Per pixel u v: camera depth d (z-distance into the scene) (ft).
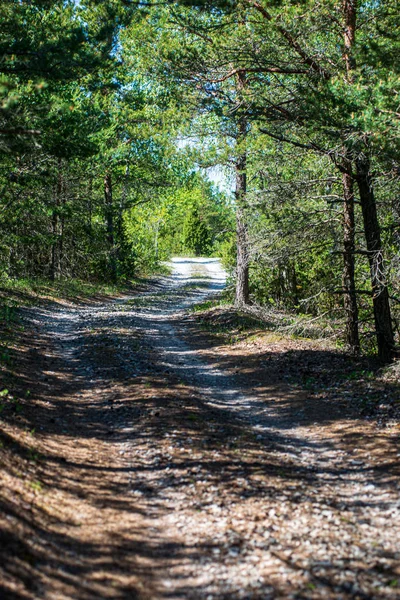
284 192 59.93
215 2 46.47
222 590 18.45
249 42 53.52
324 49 54.54
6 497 21.77
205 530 22.76
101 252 127.95
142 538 22.20
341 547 21.44
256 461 31.01
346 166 55.06
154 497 25.99
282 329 68.59
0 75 31.27
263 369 54.95
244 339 70.03
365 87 41.32
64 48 40.91
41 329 69.87
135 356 57.26
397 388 44.45
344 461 31.89
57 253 119.24
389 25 46.83
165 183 134.10
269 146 62.64
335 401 43.21
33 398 39.06
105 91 106.11
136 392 43.42
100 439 33.73
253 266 83.46
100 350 58.08
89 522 22.81
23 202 85.92
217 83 63.05
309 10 48.75
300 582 18.88
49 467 27.27
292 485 27.86
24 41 40.34
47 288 101.81
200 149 69.56
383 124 38.70
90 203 114.42
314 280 85.15
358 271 67.92
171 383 47.42
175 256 309.01
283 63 52.34
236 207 68.64
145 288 151.64
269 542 21.74
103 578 18.71
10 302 78.89
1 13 44.68
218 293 143.43
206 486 26.99
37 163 70.79
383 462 30.78
